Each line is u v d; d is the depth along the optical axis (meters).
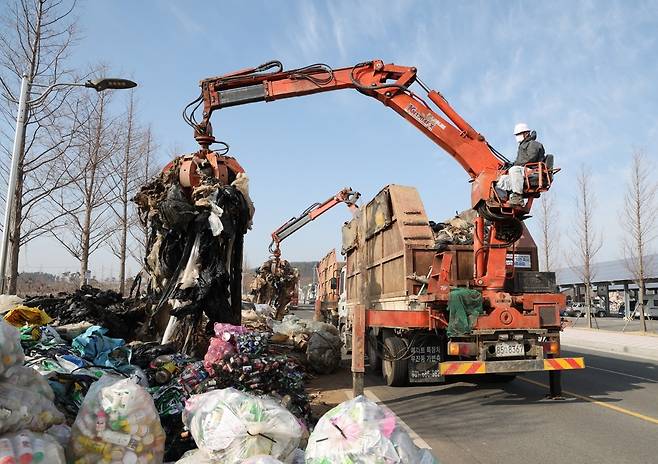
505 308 8.09
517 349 8.05
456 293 8.06
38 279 27.89
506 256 9.30
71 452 3.12
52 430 3.24
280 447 3.43
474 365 7.72
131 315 9.07
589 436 6.32
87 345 5.20
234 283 8.16
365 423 3.19
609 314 43.75
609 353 15.58
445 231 10.77
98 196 14.41
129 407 3.21
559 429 6.65
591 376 10.89
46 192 11.90
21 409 2.91
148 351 6.08
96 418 3.17
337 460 3.09
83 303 8.75
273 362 5.17
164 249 8.04
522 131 8.49
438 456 5.58
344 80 10.16
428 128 9.66
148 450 3.25
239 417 3.44
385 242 11.37
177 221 7.52
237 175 8.25
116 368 4.98
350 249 15.81
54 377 4.19
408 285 9.56
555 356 8.30
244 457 3.33
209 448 3.41
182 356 6.00
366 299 13.07
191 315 7.64
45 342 5.15
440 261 9.27
